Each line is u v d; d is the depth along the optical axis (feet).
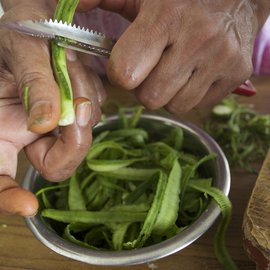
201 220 2.03
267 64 2.75
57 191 2.31
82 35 1.94
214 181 2.20
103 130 2.49
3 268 2.11
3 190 1.88
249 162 2.39
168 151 2.32
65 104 1.80
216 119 2.57
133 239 2.13
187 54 2.02
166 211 2.10
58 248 2.02
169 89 2.05
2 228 2.21
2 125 1.99
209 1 2.05
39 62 1.85
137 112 2.45
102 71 2.83
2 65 1.99
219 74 2.10
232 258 2.08
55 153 1.96
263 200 1.96
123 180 2.30
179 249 1.98
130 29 1.99
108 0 2.24
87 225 2.17
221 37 2.03
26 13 2.01
